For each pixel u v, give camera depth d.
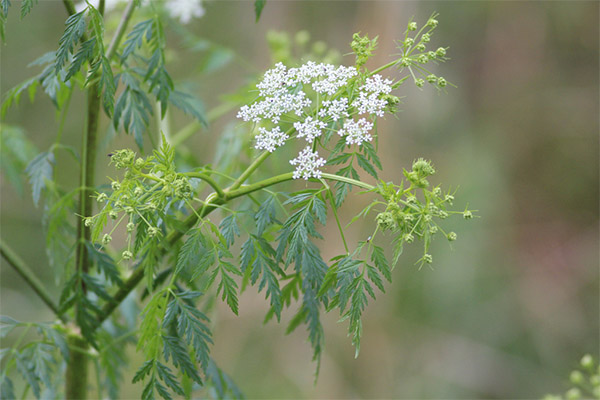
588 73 8.26
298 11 7.13
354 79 1.75
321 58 3.40
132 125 2.14
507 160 7.93
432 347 6.68
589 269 7.62
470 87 8.08
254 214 1.90
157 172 1.77
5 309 5.98
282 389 6.29
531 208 7.98
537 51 8.17
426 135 7.35
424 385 6.50
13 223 6.47
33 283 2.43
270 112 1.75
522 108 8.09
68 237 2.67
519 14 8.10
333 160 1.78
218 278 2.95
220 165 3.14
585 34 8.20
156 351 1.85
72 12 2.01
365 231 6.17
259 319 6.45
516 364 6.84
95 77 2.21
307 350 6.50
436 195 1.66
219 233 1.79
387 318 6.64
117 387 2.72
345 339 6.50
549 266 7.67
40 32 7.01
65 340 2.31
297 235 1.73
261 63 6.64
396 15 6.67
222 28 6.91
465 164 7.44
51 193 2.58
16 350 2.23
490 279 7.14
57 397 2.69
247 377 6.30
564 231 7.84
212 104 5.98
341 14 7.15
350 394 6.36
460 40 8.07
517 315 7.12
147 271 2.00
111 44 2.27
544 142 8.12
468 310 6.95
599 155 8.06
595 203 8.00
